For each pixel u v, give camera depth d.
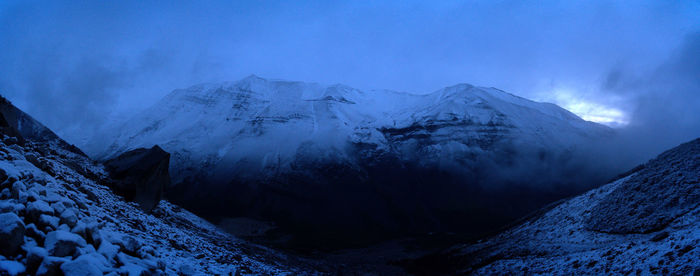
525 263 43.75
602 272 30.42
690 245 25.30
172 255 18.31
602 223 44.38
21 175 13.38
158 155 43.12
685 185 40.97
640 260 28.12
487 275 45.78
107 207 24.19
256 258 40.81
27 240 10.12
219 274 18.41
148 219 30.69
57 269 9.50
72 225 11.45
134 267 11.43
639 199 43.94
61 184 20.55
